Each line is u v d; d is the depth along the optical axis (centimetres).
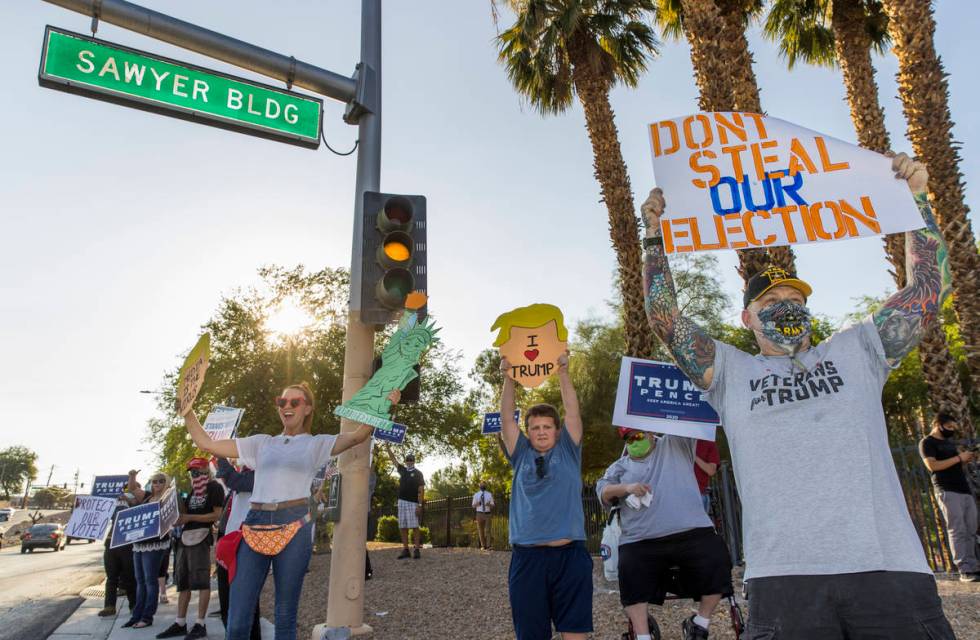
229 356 2102
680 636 499
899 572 196
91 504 827
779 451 218
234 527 530
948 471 695
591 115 1252
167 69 557
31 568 1917
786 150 298
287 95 610
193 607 819
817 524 204
